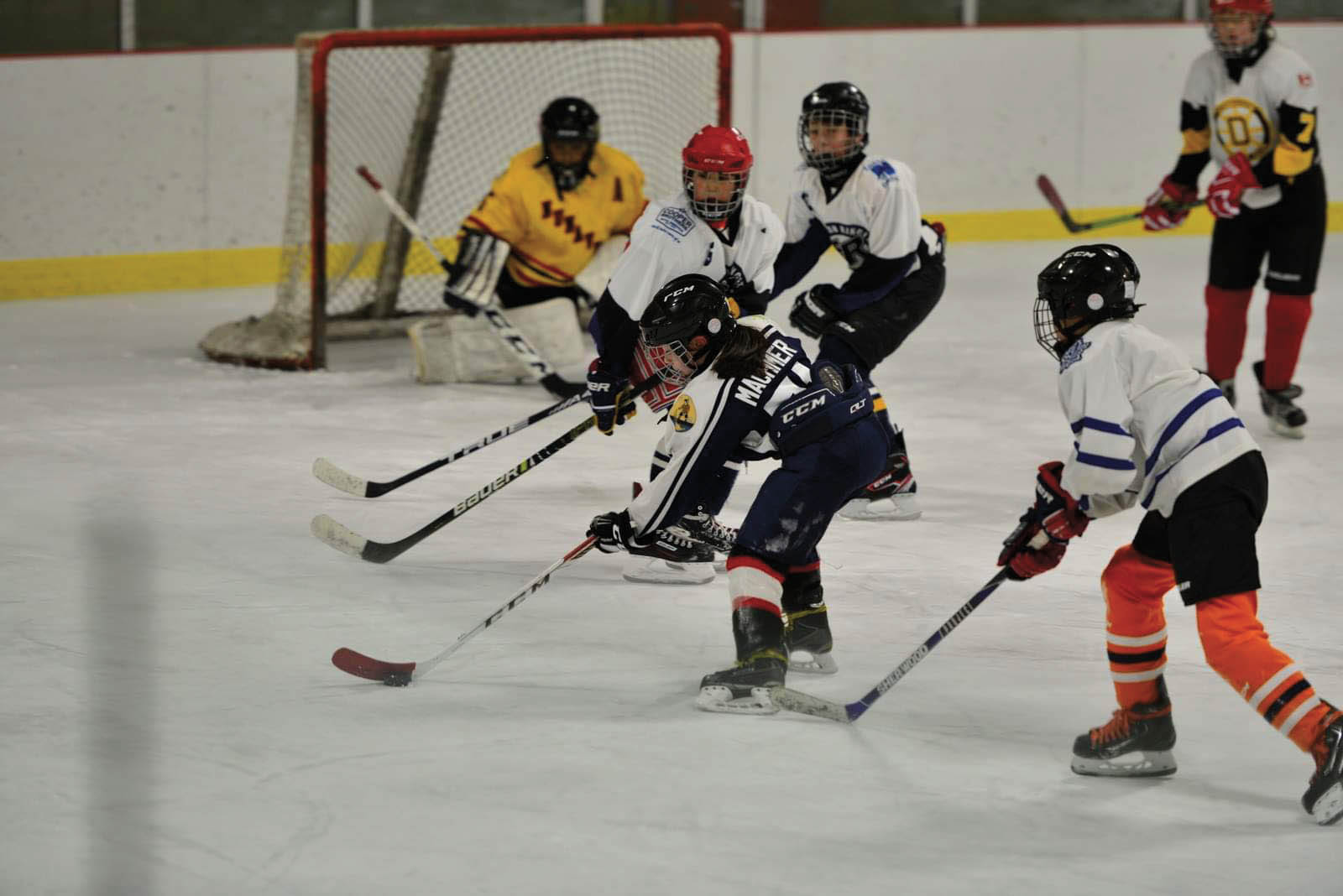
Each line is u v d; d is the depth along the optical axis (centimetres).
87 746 1205
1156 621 1173
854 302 1828
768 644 1283
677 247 1583
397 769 1176
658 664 1412
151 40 3531
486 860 1034
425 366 2658
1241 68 2359
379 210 3186
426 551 1745
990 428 2422
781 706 1262
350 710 1291
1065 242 4331
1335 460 2234
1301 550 1800
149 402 2480
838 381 1321
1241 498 1121
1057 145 4306
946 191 4231
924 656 1234
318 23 3703
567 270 2761
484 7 3819
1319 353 2988
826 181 1809
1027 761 1214
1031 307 3447
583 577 1666
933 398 2622
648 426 2391
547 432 2342
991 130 4234
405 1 3766
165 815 1091
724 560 1720
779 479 1295
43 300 3322
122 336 3002
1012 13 4338
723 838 1073
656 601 1591
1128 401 1137
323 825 1082
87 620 1488
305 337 2750
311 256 2727
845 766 1198
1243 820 1114
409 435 2312
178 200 3447
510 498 1980
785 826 1095
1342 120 4509
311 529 1695
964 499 2017
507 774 1170
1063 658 1445
